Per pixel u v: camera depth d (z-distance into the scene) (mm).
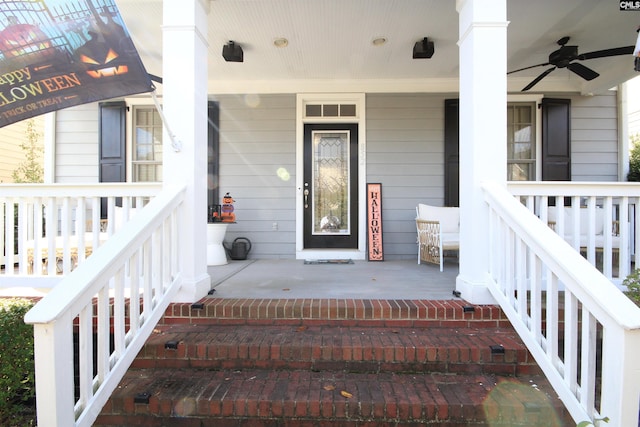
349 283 3309
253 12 3398
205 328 2428
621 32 3848
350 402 1779
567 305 1660
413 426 1768
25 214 2961
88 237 3998
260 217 5133
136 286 1989
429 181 5090
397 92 5074
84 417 1545
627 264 2705
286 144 5117
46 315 1373
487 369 2092
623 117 5039
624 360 1315
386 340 2193
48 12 1973
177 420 1820
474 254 2529
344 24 3633
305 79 5070
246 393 1858
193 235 2604
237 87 5109
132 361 1997
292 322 2465
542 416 1752
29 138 7988
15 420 2029
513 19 3555
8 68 2021
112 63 2092
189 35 2609
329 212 5242
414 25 3650
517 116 5141
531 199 2668
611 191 2666
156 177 5184
